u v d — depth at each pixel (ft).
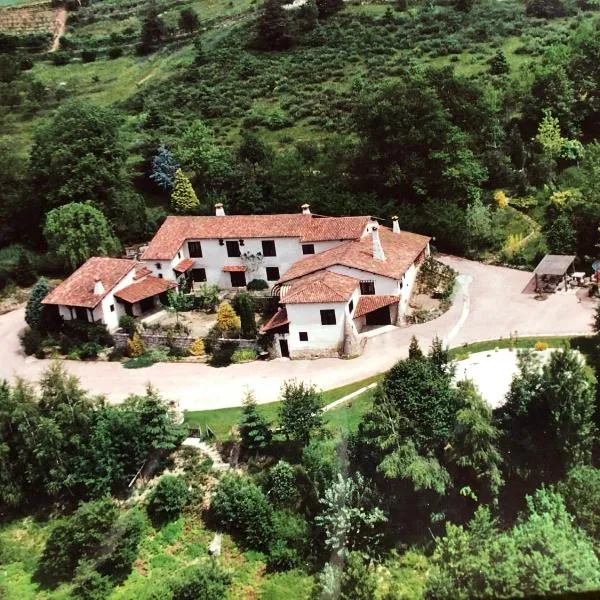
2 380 181.78
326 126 306.55
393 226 221.46
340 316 181.88
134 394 170.19
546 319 181.98
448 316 192.44
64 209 237.04
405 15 400.06
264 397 167.22
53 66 426.10
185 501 143.43
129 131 320.50
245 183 255.50
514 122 278.05
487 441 128.36
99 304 201.26
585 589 110.63
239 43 402.52
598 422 132.05
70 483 146.82
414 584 120.98
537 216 235.20
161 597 126.82
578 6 390.83
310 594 126.00
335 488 131.13
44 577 135.85
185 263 222.48
